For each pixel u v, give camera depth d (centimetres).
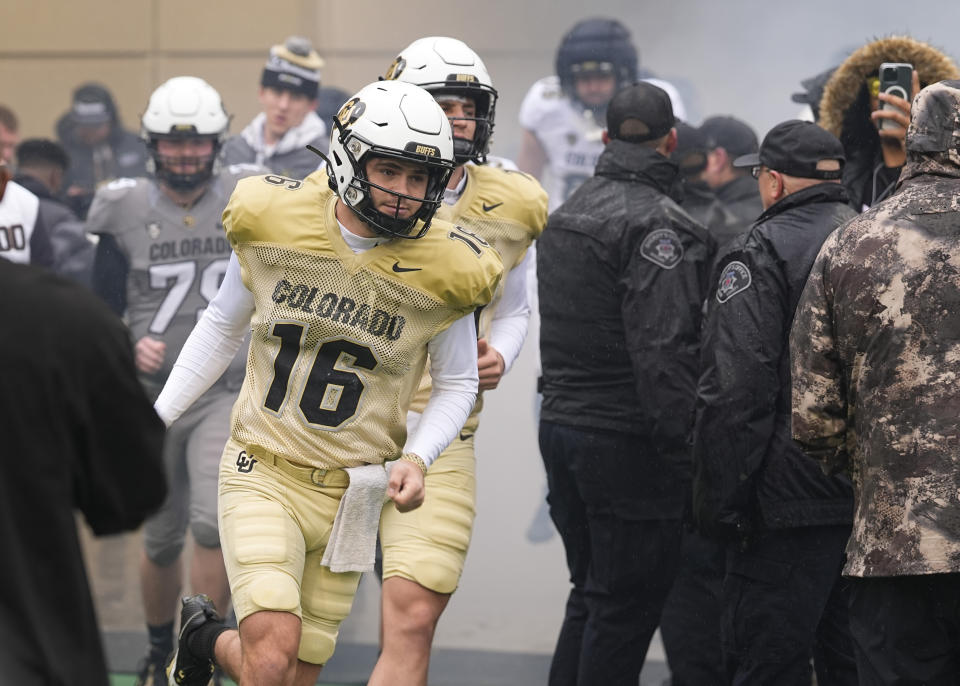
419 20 4356
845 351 1094
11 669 654
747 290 1271
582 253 1466
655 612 1473
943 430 1034
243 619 1113
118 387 693
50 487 675
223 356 1198
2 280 684
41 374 671
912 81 1494
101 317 695
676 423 1394
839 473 1208
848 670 1352
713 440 1273
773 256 1276
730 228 1844
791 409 1184
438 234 1138
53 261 1884
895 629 1058
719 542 1320
